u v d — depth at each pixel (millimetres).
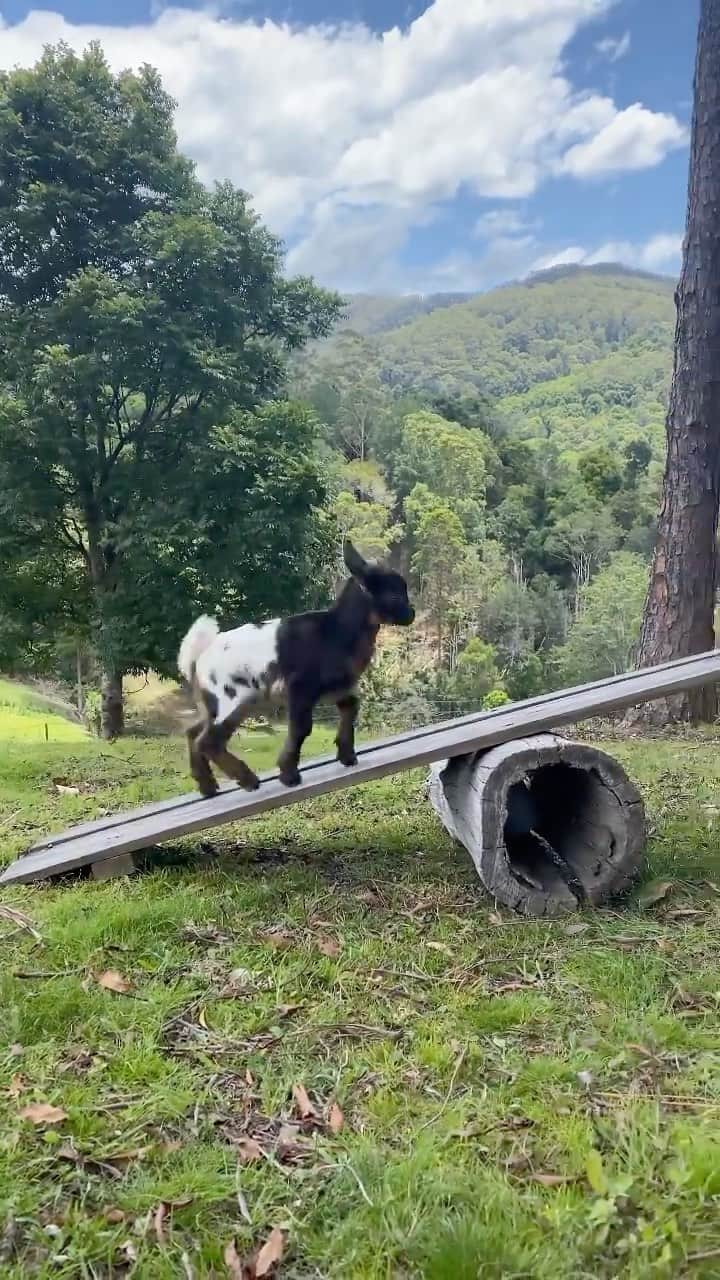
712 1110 2541
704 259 9297
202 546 15141
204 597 15281
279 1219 2197
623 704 4367
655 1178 2240
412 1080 2762
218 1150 2449
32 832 5945
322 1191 2291
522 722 4281
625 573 45625
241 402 17016
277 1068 2854
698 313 9391
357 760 4703
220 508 15258
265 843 5230
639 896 4199
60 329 15000
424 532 46125
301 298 17938
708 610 9820
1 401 14562
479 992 3314
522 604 44906
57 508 16062
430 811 5918
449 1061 2836
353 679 4547
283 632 4523
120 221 16688
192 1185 2305
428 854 4957
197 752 4961
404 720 26312
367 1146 2404
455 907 4160
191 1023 3135
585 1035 2990
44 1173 2363
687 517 9641
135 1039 3018
